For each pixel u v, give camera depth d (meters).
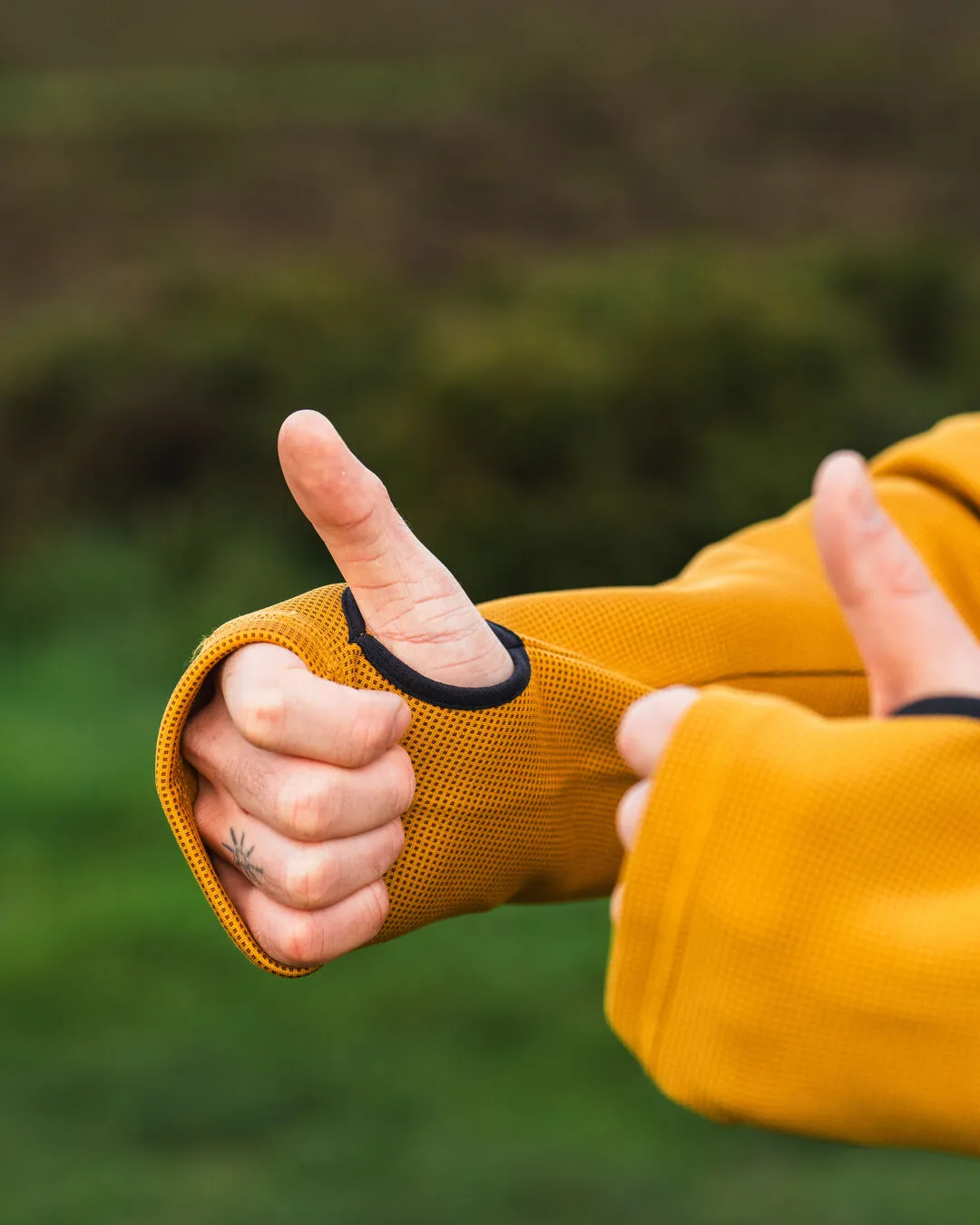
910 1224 2.81
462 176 15.20
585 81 17.44
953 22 18.98
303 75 19.08
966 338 10.59
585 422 8.23
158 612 8.28
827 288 10.77
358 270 12.48
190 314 10.91
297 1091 3.39
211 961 4.13
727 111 16.88
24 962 3.98
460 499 7.90
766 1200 2.93
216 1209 2.80
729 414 8.78
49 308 11.66
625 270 11.30
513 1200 2.89
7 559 8.98
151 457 9.59
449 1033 3.75
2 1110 3.24
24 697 7.07
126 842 5.11
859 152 15.92
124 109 16.81
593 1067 3.55
